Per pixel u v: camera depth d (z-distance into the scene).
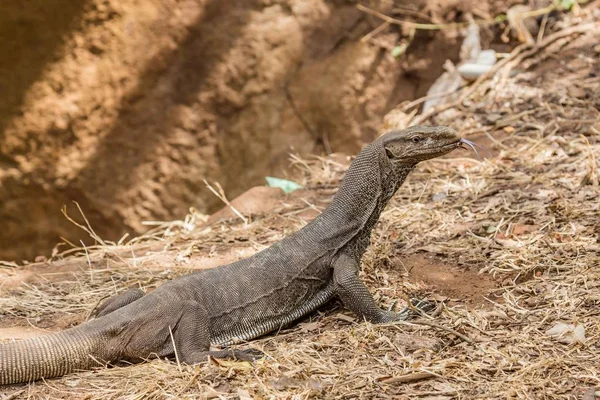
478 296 9.59
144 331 8.39
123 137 16.48
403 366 7.93
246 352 8.29
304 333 8.98
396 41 18.25
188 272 11.11
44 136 16.00
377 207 9.39
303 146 17.56
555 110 15.40
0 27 15.35
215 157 17.00
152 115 16.59
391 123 17.70
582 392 7.34
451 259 10.63
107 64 16.17
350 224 9.30
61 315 10.10
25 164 15.99
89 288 10.87
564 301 9.07
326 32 17.64
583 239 10.56
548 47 17.55
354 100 17.92
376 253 10.78
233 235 12.45
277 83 17.22
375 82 18.08
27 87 15.80
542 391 7.36
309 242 9.27
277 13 17.23
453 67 18.39
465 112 16.14
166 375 7.99
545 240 10.65
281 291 9.05
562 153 13.70
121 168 16.50
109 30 16.09
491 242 10.88
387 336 8.57
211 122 16.94
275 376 7.84
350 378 7.75
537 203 11.88
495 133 15.16
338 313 9.45
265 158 17.27
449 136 9.13
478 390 7.44
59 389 8.02
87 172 16.30
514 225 11.29
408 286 9.91
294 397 7.39
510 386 7.44
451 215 11.99
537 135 14.59
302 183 14.91
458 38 18.39
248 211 13.53
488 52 18.06
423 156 9.21
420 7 18.31
